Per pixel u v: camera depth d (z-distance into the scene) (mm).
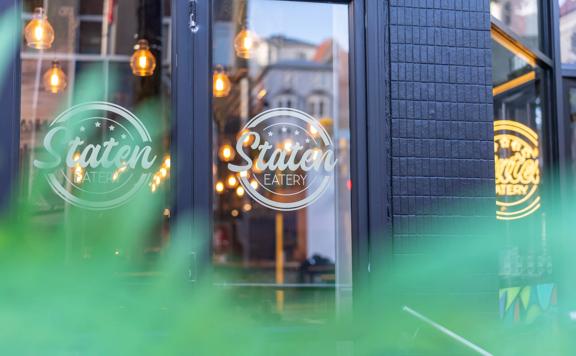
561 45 5750
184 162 4547
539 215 5621
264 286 7137
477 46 4898
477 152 4848
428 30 4828
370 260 4707
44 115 4738
